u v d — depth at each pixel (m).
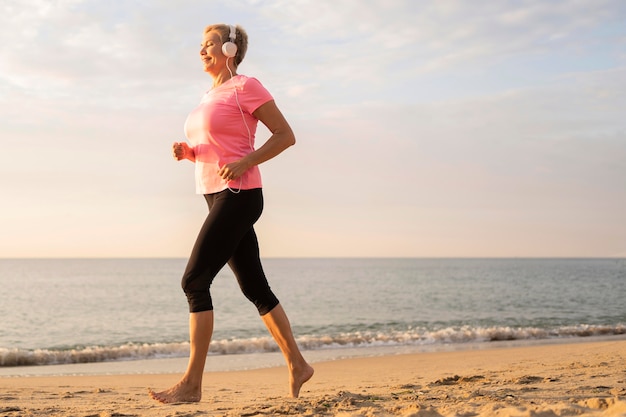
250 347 11.80
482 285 46.72
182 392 3.08
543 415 2.11
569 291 38.03
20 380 7.31
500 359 8.14
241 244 3.15
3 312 24.12
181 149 3.20
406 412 2.40
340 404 2.79
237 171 2.90
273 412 2.61
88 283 50.06
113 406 3.33
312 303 28.94
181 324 20.05
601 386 3.51
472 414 2.28
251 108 3.05
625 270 93.38
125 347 11.73
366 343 12.72
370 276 68.06
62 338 16.53
